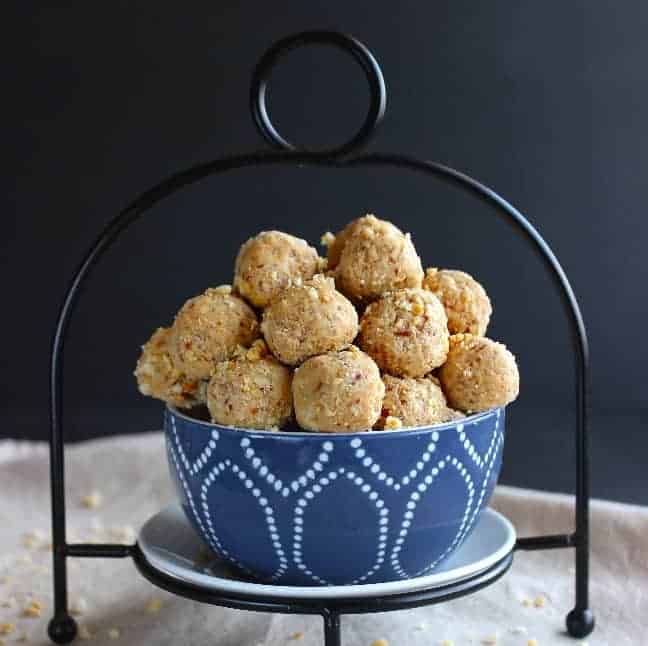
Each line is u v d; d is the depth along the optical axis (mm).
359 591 510
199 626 611
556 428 1220
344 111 1311
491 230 1316
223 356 535
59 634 591
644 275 1300
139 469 815
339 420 504
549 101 1284
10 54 1356
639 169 1282
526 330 1333
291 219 1352
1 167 1384
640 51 1262
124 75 1351
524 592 643
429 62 1296
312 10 1306
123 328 1404
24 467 809
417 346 523
